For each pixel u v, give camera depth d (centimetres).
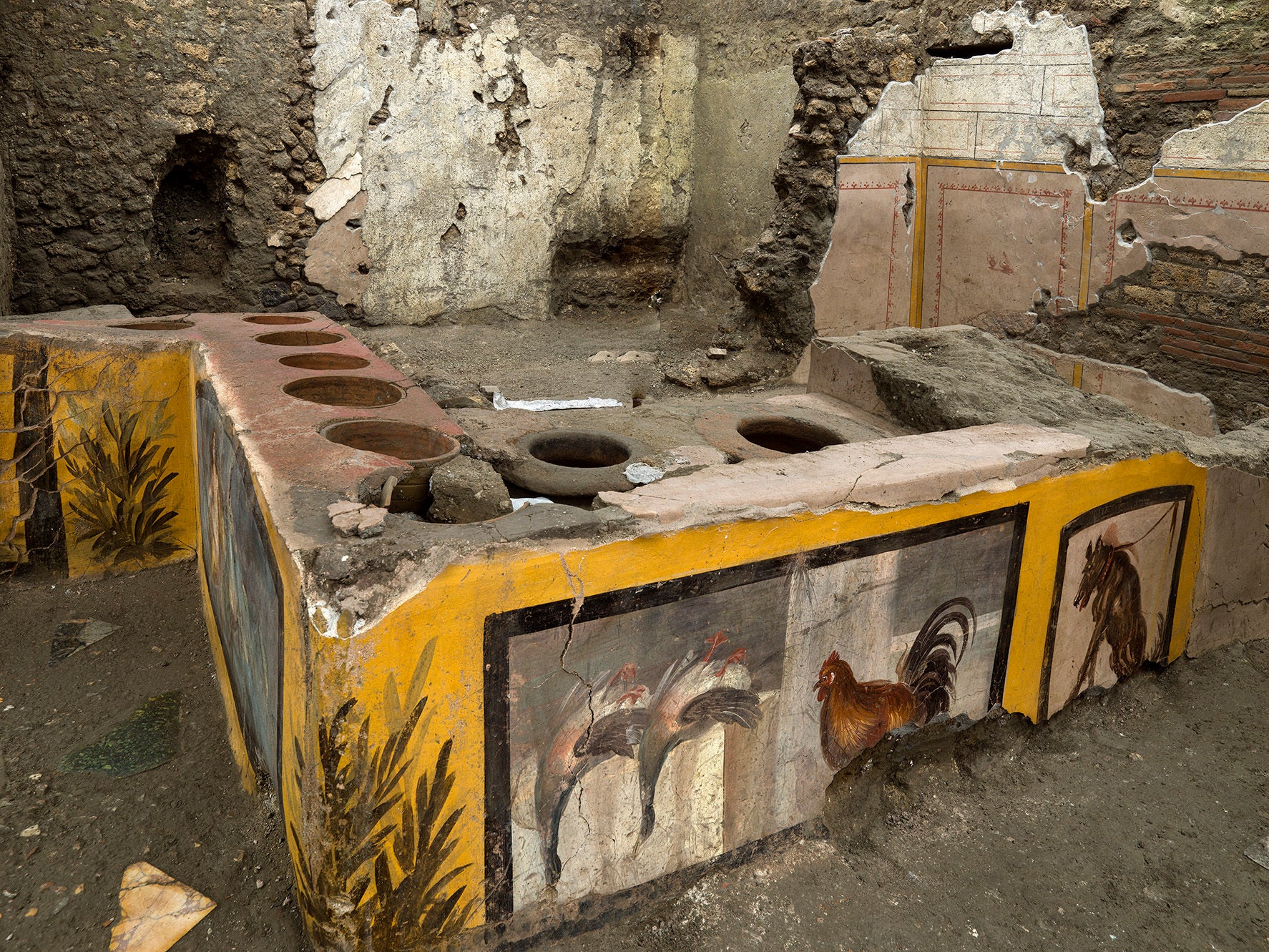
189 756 250
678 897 211
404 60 641
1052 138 491
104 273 590
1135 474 265
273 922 195
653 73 737
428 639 167
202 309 626
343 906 173
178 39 573
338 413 254
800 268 564
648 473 257
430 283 695
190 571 353
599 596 182
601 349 660
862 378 334
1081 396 312
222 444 259
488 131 684
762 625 207
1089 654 276
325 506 183
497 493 222
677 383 563
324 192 639
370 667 162
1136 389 469
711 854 215
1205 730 280
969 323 561
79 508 337
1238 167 409
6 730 257
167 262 627
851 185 551
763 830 222
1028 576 250
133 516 346
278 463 208
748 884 216
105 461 337
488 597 171
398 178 660
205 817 225
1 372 326
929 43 551
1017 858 229
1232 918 212
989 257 539
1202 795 252
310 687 161
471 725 176
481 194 694
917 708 242
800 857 225
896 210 571
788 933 202
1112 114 460
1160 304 452
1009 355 347
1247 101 402
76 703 272
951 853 230
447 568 165
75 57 550
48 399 329
